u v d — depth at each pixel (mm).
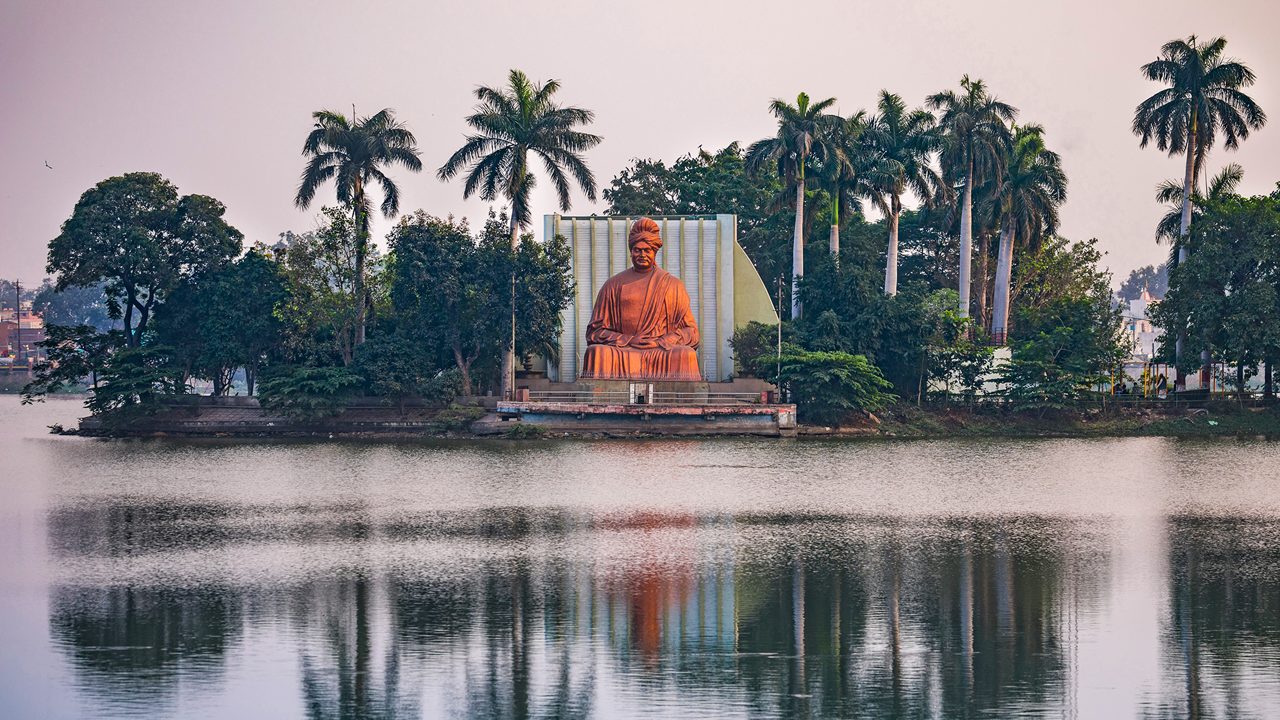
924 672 36531
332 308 100062
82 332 103188
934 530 55750
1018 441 92938
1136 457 82438
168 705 33812
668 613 42125
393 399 98500
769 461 79375
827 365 96000
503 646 38625
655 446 88250
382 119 101688
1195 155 104312
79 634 39625
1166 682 35625
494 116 99250
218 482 70500
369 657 37562
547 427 94250
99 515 59406
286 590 44750
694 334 99312
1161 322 101312
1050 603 43281
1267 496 65188
